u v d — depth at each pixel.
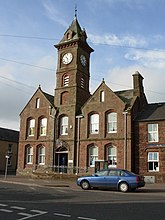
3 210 11.63
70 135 37.38
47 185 25.20
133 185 21.44
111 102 35.62
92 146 36.06
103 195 18.12
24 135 41.41
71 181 31.84
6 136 57.34
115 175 22.16
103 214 11.19
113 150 34.59
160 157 31.97
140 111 36.22
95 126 36.41
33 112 41.44
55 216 10.59
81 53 41.28
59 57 41.56
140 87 37.47
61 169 37.12
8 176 37.75
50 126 39.19
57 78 40.91
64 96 39.75
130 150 32.94
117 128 34.47
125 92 39.12
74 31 41.81
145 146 33.09
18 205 13.06
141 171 32.69
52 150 38.06
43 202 14.17
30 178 34.75
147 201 15.27
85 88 41.25
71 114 38.03
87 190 22.20
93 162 35.62
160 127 32.72
